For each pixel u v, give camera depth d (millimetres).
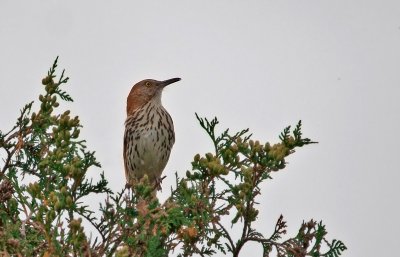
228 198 11445
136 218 11094
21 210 11703
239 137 11656
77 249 10445
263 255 11375
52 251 10531
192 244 11344
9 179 11898
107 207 11125
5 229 10844
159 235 10836
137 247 10773
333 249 11180
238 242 11422
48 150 13453
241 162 11531
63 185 11656
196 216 11242
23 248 10750
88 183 11781
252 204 11352
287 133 11359
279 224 11508
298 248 11148
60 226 10656
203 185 11344
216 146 11695
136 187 11164
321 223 11273
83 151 12664
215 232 11430
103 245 10906
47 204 10719
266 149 11312
